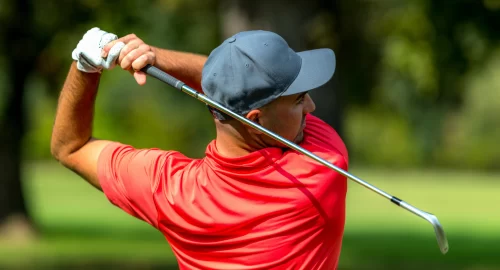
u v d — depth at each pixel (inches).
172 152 325.7
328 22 963.3
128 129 4106.8
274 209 305.9
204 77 308.5
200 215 310.2
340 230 319.0
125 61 325.1
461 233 1974.7
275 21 853.8
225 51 302.7
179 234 318.3
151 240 1774.1
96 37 329.7
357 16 1534.2
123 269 1323.8
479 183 3855.8
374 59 1608.0
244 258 310.7
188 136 3462.1
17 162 1793.8
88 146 336.2
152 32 1659.7
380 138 4626.0
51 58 1802.4
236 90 299.1
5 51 1729.8
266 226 307.3
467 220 2300.7
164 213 315.6
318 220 309.9
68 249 1610.5
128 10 1612.9
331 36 996.6
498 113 4527.6
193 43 1657.2
